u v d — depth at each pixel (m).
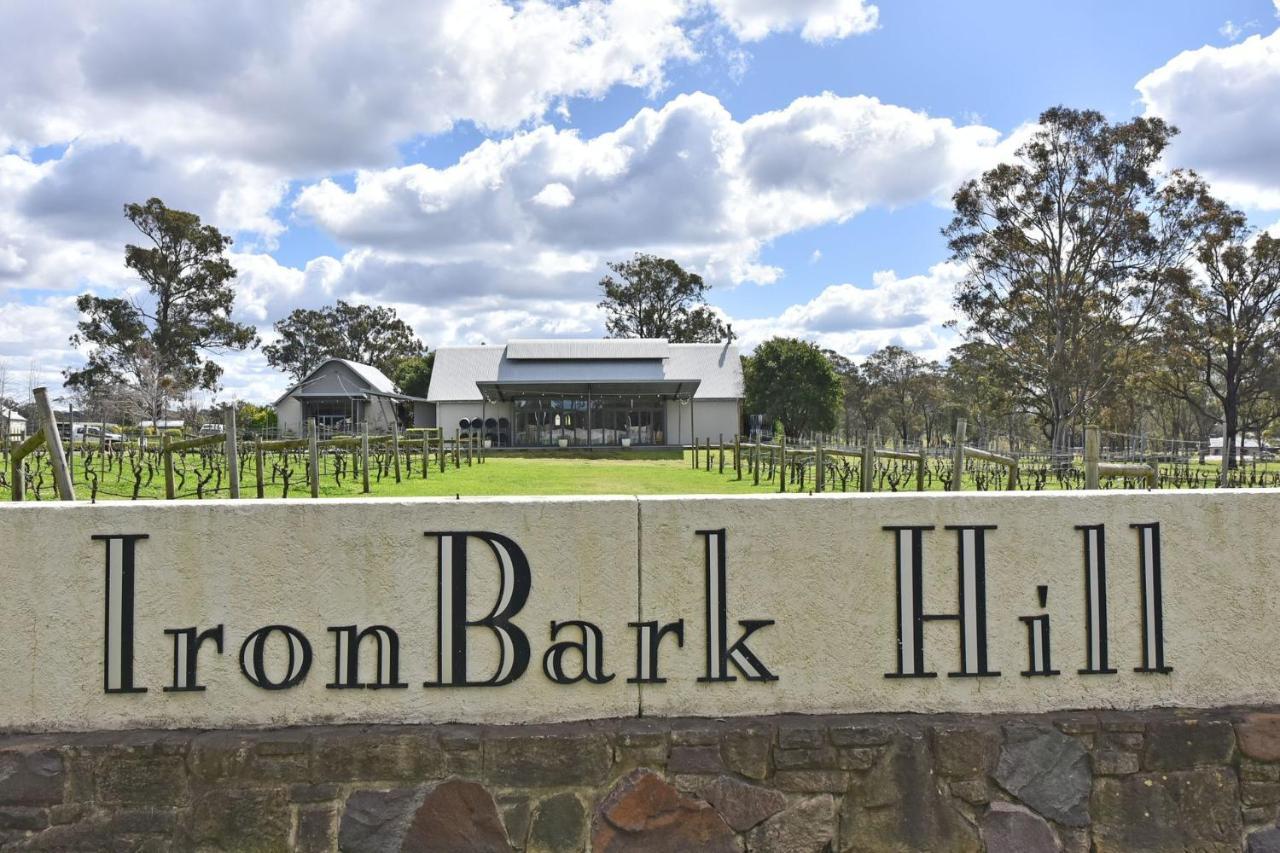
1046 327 37.28
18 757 2.65
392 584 2.81
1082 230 35.69
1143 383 37.22
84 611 2.76
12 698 2.74
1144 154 34.94
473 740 2.72
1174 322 36.41
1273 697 2.96
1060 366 35.84
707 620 2.87
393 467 19.80
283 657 2.79
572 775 2.73
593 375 43.12
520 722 2.82
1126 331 36.25
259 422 44.91
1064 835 2.80
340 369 45.34
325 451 17.91
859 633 2.89
